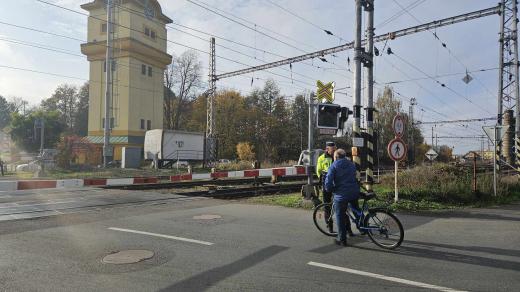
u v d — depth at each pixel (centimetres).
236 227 848
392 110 6225
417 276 540
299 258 620
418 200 1247
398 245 677
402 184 1439
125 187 1756
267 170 1862
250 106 7012
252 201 1267
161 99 5225
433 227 886
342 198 704
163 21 5253
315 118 1205
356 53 1239
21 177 2377
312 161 1203
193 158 3838
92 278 519
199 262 593
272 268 569
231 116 6594
